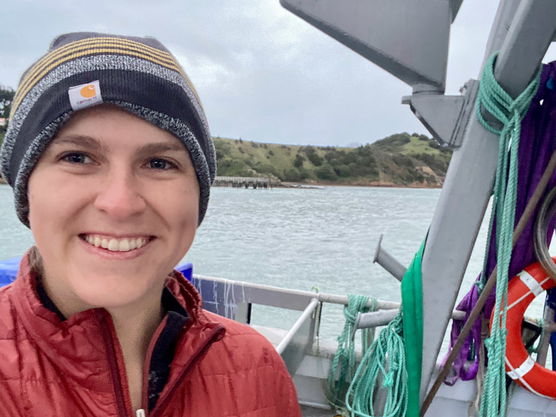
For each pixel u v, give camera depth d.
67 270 0.37
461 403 1.42
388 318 1.38
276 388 0.54
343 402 1.58
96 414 0.40
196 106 0.42
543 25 0.89
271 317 4.19
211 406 0.47
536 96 1.15
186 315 0.48
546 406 1.41
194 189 0.42
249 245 9.71
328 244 10.03
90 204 0.36
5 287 0.45
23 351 0.39
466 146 1.11
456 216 1.16
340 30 1.03
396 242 10.51
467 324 1.20
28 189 0.39
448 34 1.03
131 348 0.45
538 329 1.41
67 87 0.35
